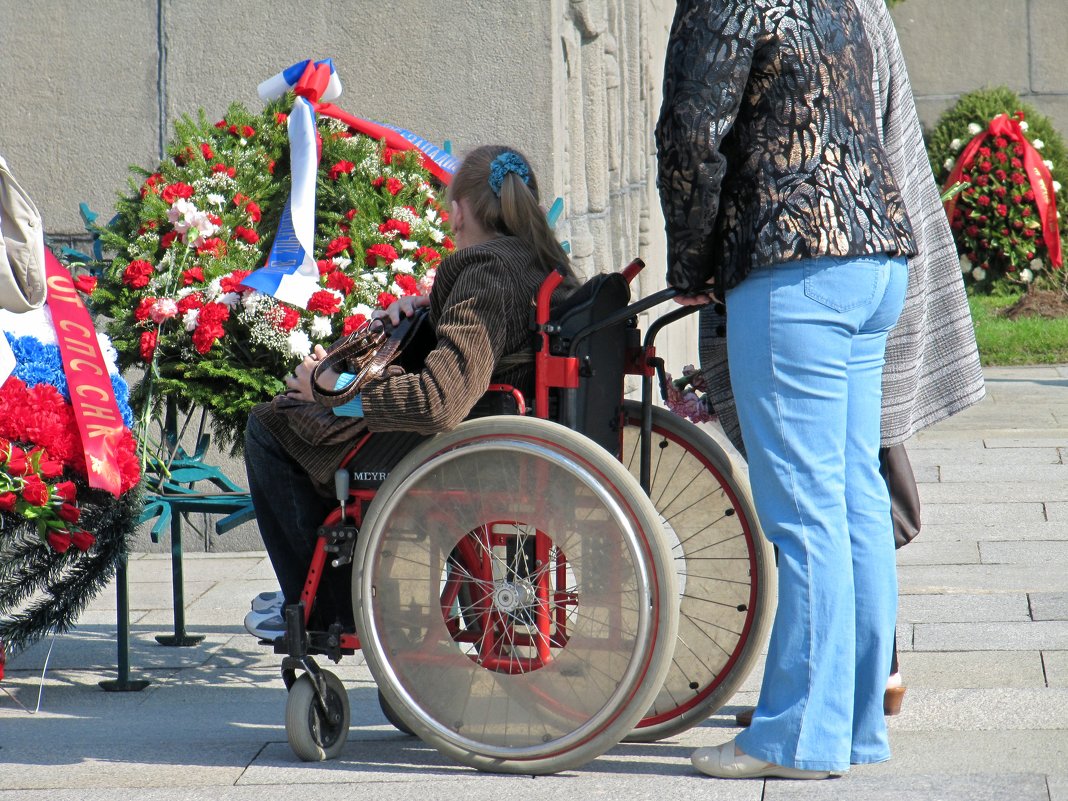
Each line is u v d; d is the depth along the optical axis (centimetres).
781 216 939
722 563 1125
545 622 1043
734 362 981
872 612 1015
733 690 1116
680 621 1134
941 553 1908
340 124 1727
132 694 1391
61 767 1087
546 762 1016
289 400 1110
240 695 1385
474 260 1045
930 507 2205
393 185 1636
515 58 2059
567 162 2255
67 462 1228
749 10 930
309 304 1453
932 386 1191
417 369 1127
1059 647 1413
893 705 1177
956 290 1183
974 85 6372
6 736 1216
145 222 1523
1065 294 5206
